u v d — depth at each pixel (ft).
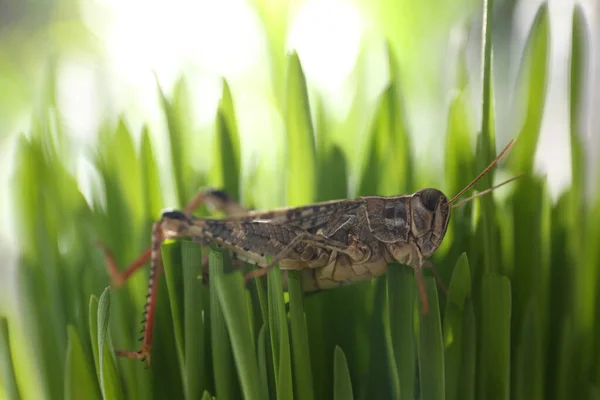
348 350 0.53
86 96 0.80
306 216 0.54
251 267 0.54
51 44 1.02
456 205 0.53
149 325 0.50
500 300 0.49
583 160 0.51
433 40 0.72
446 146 0.53
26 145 0.53
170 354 0.51
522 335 0.51
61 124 0.55
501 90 0.64
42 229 0.52
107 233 0.54
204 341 0.50
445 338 0.50
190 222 0.53
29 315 0.52
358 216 0.53
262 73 0.71
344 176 0.55
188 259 0.49
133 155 0.54
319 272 0.54
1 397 0.51
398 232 0.53
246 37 0.73
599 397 0.51
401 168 0.54
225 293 0.47
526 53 0.52
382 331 0.51
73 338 0.49
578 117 0.51
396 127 0.54
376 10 0.72
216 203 0.55
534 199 0.52
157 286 0.51
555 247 0.52
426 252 0.53
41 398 0.53
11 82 1.05
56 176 0.54
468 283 0.50
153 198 0.54
